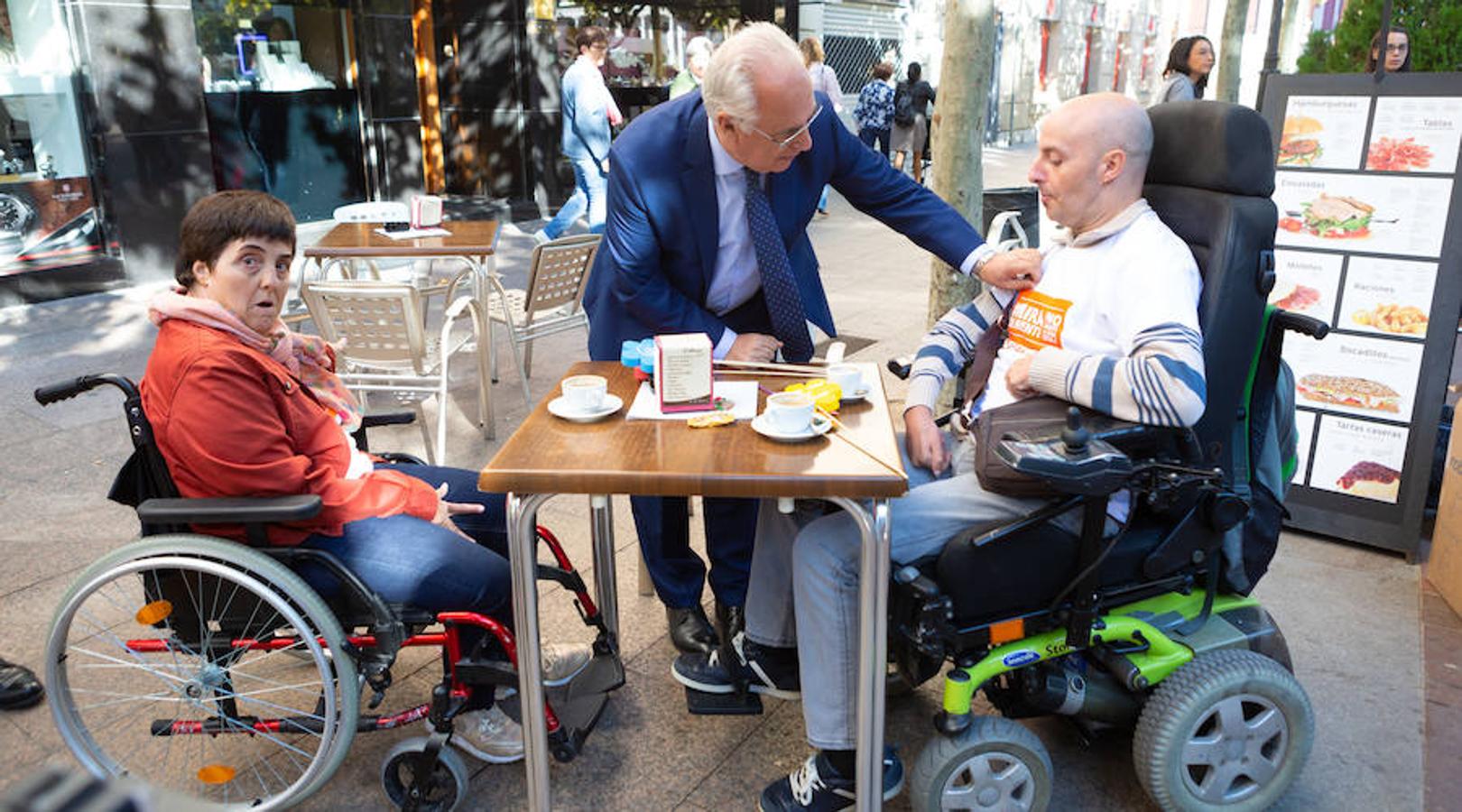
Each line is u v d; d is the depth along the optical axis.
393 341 3.85
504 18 9.29
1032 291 2.29
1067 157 2.08
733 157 2.27
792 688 2.51
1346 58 6.15
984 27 3.86
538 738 1.99
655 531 2.62
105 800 0.52
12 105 6.33
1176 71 6.66
